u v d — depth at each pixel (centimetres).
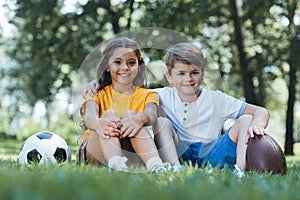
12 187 187
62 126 2139
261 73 1508
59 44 1497
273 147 347
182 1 1291
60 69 1584
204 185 230
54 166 323
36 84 1603
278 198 206
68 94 1770
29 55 1620
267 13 1364
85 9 1455
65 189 188
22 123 2409
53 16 1505
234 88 1942
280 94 2344
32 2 1467
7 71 2295
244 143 357
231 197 200
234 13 1327
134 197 182
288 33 1370
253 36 1502
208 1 1258
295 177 323
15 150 1030
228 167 357
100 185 208
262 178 287
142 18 1329
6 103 2438
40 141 412
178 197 191
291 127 1486
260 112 379
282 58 1439
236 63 1580
